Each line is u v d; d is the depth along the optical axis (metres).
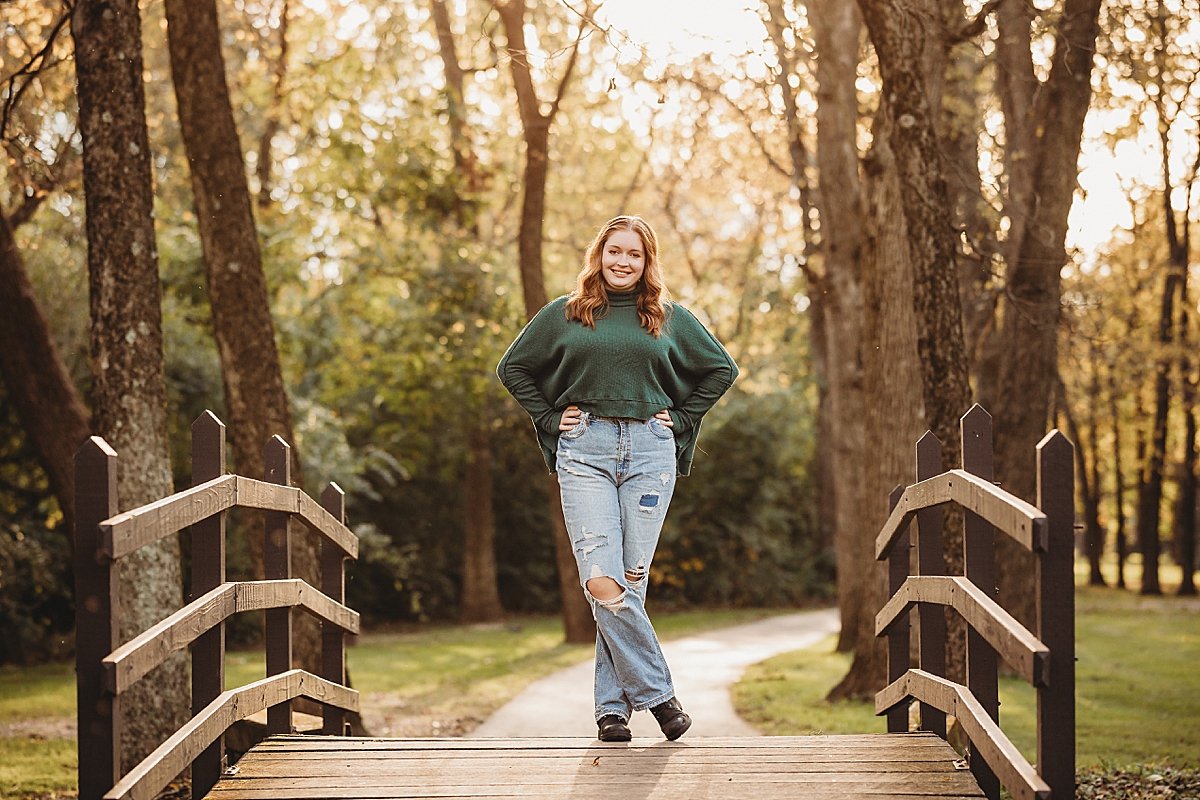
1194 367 30.58
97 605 3.78
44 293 16.89
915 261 8.55
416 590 26.94
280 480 5.66
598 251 5.29
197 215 9.98
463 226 22.02
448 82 22.23
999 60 13.59
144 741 8.14
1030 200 12.64
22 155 11.38
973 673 4.61
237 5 21.45
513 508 28.30
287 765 4.82
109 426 8.09
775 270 28.52
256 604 5.15
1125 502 48.34
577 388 5.24
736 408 28.88
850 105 16.00
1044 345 13.87
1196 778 7.57
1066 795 3.68
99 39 8.06
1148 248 26.47
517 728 11.05
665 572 29.20
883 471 12.07
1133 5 11.29
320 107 20.09
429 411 22.89
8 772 8.70
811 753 4.87
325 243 20.89
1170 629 21.17
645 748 5.00
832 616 27.05
